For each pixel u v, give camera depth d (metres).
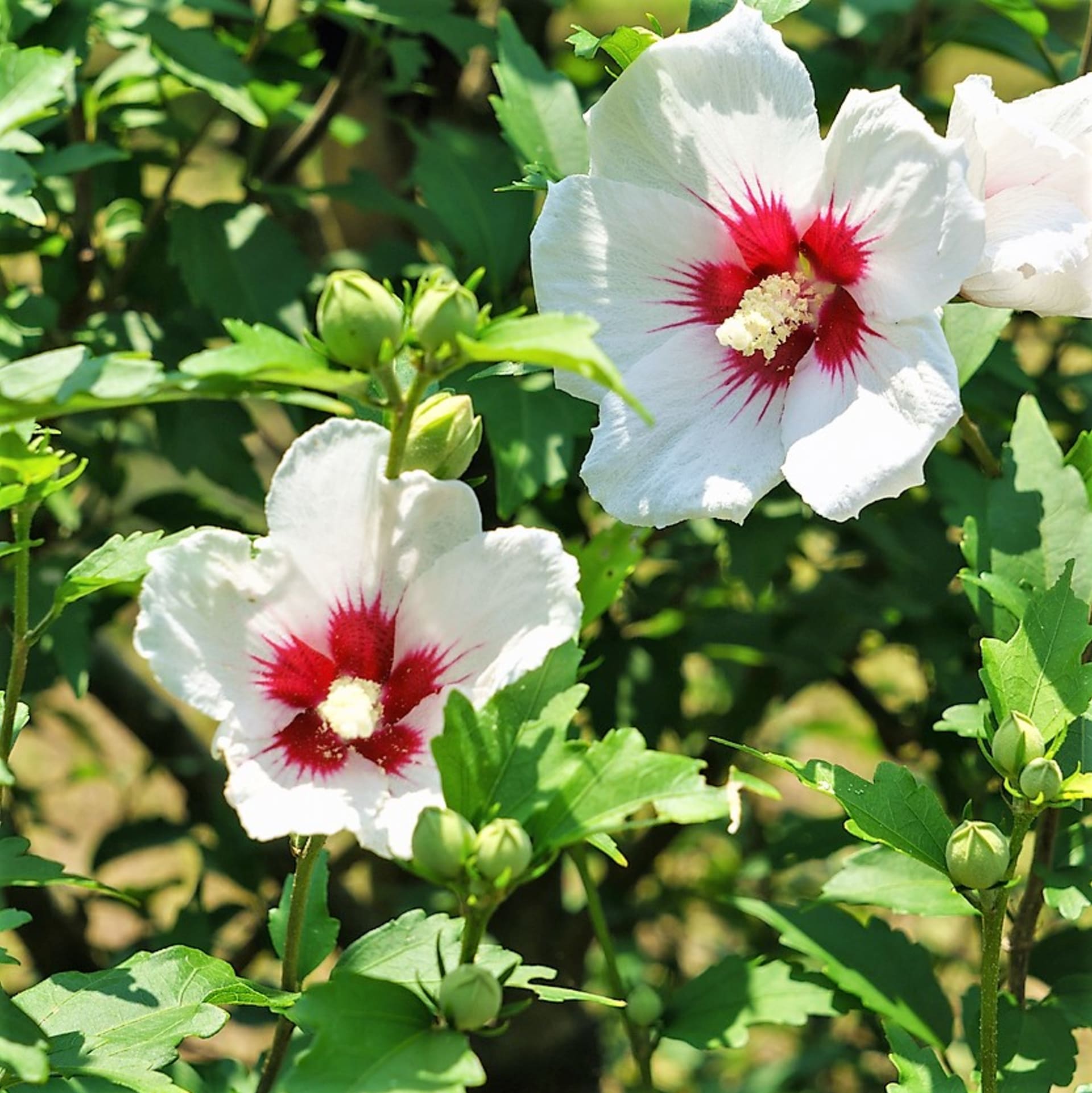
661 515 1.08
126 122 1.37
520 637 0.99
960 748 1.40
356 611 1.00
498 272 1.32
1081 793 1.04
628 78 1.08
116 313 1.35
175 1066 1.16
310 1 1.34
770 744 1.90
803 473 1.06
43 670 1.37
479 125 1.59
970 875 1.03
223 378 0.97
